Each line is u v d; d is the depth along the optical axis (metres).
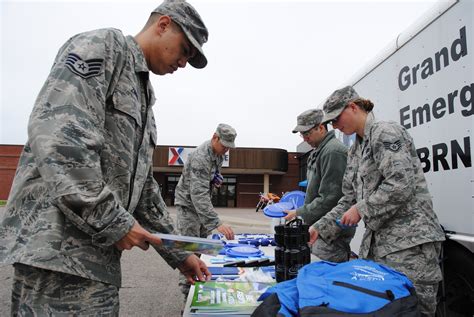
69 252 0.90
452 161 1.75
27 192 0.93
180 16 1.14
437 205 1.87
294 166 23.64
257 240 2.41
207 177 2.82
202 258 1.90
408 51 2.14
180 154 20.38
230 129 2.85
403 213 1.64
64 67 0.91
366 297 0.87
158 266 5.04
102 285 0.97
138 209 1.36
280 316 0.83
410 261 1.60
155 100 1.23
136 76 1.10
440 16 1.84
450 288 1.90
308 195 2.69
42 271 0.89
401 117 2.21
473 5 1.61
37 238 0.87
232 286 1.32
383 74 2.46
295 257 1.32
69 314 0.90
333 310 0.82
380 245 1.70
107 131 1.00
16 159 22.20
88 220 0.86
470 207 1.63
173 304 3.38
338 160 2.38
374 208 1.60
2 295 3.45
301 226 1.37
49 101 0.87
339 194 2.35
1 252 0.88
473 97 1.61
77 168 0.84
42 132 0.83
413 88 2.08
